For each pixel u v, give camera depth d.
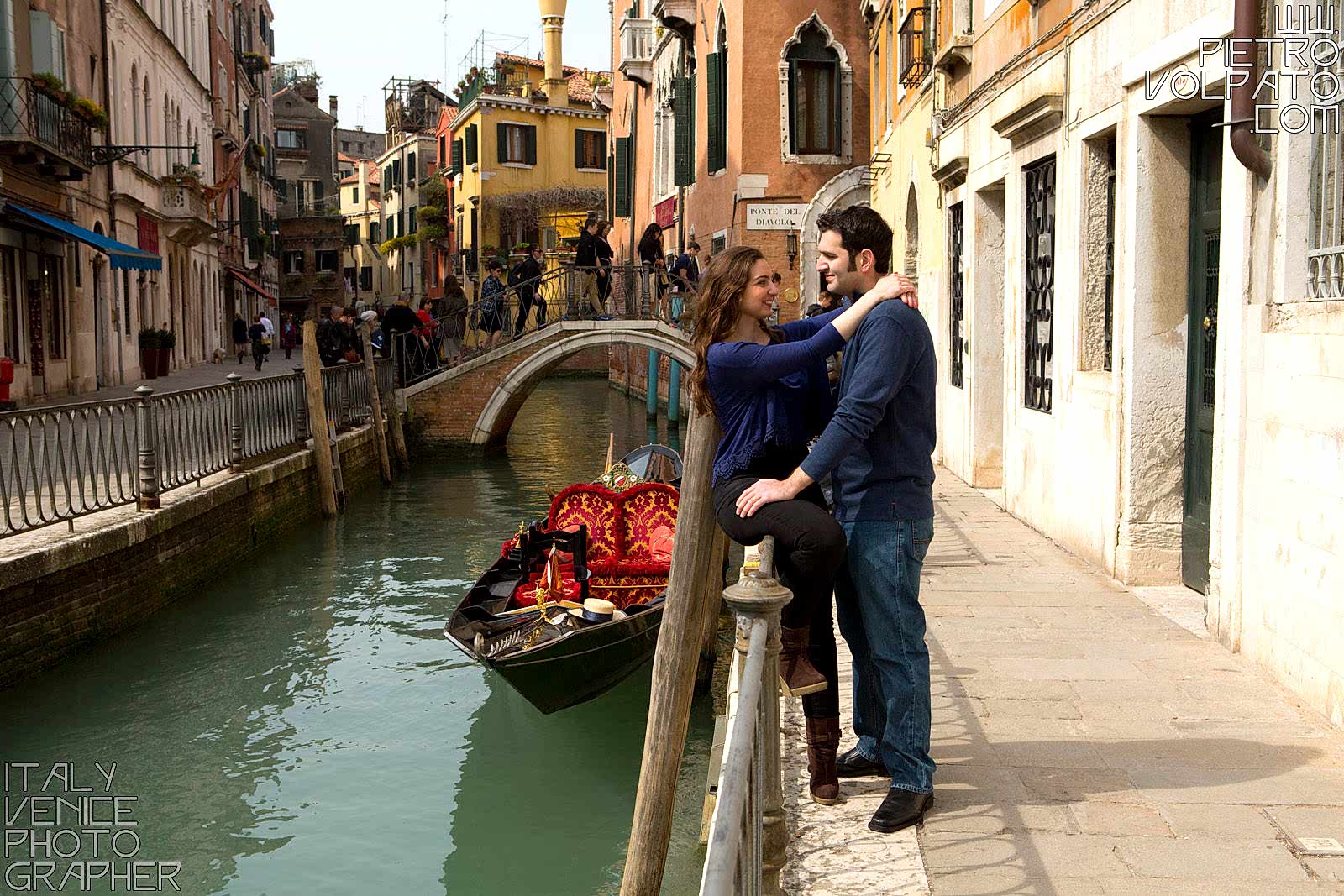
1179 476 7.16
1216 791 4.07
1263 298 5.38
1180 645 5.88
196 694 8.38
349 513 15.91
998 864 3.55
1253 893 3.36
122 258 21.03
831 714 4.02
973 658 5.70
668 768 3.89
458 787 6.81
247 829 6.30
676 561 3.81
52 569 8.15
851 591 4.04
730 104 22.19
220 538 11.62
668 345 21.53
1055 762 4.37
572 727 7.76
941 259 13.59
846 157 21.64
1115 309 7.41
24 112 18.39
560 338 21.62
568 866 5.89
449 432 21.67
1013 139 9.86
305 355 15.31
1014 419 9.98
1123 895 3.35
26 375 19.34
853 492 3.79
